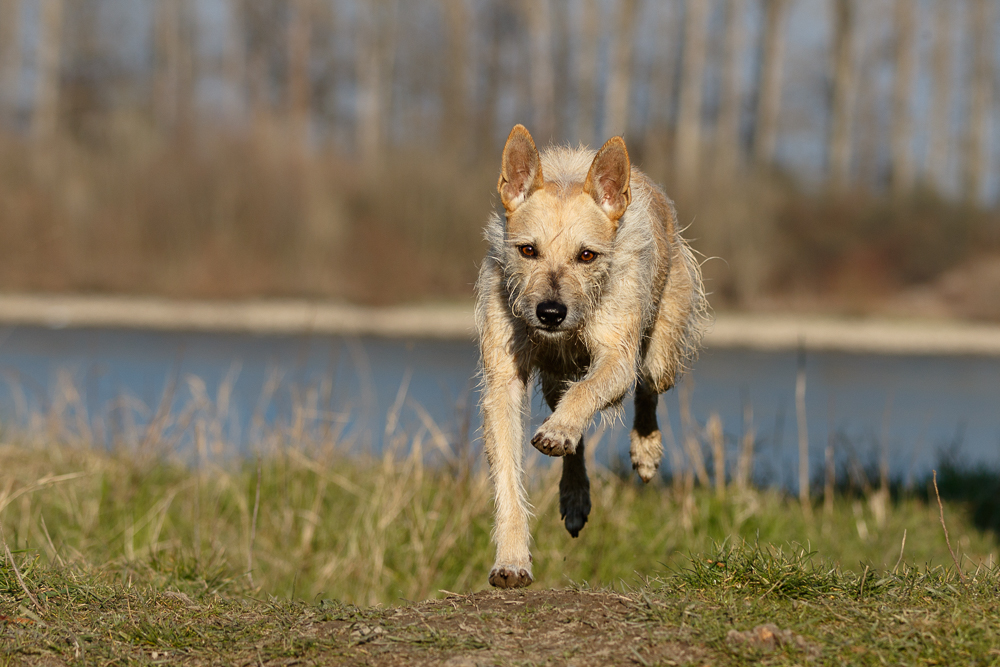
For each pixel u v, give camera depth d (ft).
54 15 161.68
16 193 118.42
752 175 135.95
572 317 19.03
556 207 19.92
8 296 106.11
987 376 75.72
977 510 34.27
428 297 115.34
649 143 149.07
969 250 129.59
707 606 15.52
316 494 30.55
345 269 115.55
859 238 129.59
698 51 142.10
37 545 24.38
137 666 14.44
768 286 121.19
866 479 36.78
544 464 32.76
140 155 125.08
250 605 17.75
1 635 15.08
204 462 33.27
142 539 26.66
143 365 65.36
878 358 87.40
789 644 13.92
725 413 55.11
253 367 65.26
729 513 31.35
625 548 28.71
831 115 172.86
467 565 27.50
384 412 47.78
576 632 14.98
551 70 162.81
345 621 15.94
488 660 14.01
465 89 161.38
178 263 114.42
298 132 141.18
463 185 124.36
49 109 160.25
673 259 23.26
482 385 20.92
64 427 37.76
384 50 174.81
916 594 16.14
